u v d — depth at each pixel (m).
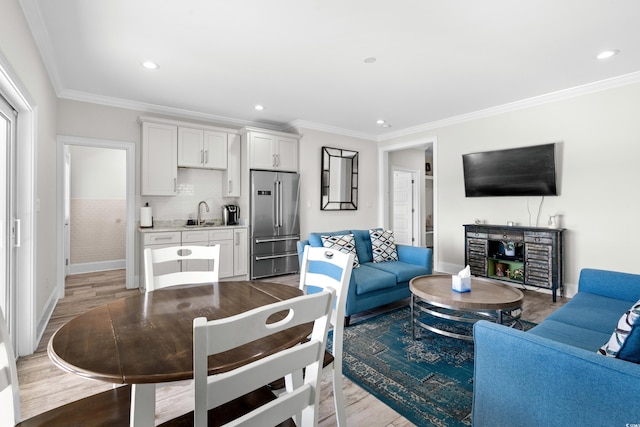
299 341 1.04
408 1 2.14
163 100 4.10
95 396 1.12
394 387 1.94
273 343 1.00
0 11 1.64
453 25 2.42
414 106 4.35
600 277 2.38
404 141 5.68
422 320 3.04
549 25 2.41
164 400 1.81
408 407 1.75
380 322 2.99
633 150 3.33
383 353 2.37
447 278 2.90
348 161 5.76
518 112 4.18
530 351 1.11
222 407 1.06
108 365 0.86
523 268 3.92
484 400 1.26
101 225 5.41
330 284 1.62
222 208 4.95
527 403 1.12
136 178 4.21
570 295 3.78
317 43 2.68
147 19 2.33
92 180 5.34
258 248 4.71
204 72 3.24
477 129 4.62
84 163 5.28
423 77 3.37
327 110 4.54
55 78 3.28
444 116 4.83
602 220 3.55
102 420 1.00
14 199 2.29
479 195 4.55
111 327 1.13
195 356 0.63
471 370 2.13
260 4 2.16
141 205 4.27
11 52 1.82
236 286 1.73
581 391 0.99
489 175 4.40
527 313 3.25
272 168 4.91
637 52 2.81
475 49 2.78
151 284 1.73
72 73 3.25
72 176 5.19
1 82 1.84
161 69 3.17
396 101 4.14
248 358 0.90
